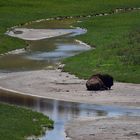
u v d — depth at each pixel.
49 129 93.75
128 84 133.00
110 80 127.56
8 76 149.50
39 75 149.00
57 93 124.56
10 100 119.19
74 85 133.25
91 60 167.25
